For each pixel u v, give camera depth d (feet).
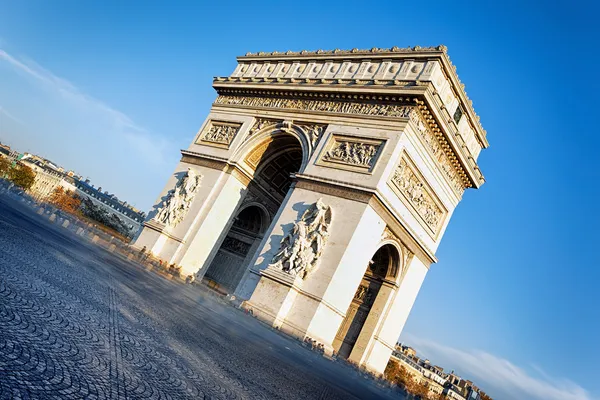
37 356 26.68
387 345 195.52
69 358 28.89
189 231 208.85
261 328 138.62
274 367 69.41
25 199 281.54
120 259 141.49
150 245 212.64
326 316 156.66
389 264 194.49
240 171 215.72
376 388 153.48
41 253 67.77
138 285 88.94
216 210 211.41
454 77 184.65
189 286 166.81
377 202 165.27
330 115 189.88
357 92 183.32
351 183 166.71
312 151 187.52
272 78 216.95
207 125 238.07
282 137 207.82
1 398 19.77
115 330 41.57
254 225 254.06
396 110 174.70
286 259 164.04
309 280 159.22
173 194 219.41
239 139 218.18
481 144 225.35
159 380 33.22
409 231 185.78
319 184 175.32
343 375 128.36
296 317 155.12
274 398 45.62
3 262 47.37
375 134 173.58
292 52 227.20
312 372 91.04
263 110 216.95
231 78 236.63
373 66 194.08
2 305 32.71
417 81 172.14
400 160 170.91
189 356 46.29
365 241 164.55
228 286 245.86
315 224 164.86
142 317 54.60
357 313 200.23
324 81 197.26
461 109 200.44
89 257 99.14
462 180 215.31
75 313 40.68
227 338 76.18
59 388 23.93
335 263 157.17
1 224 77.36
